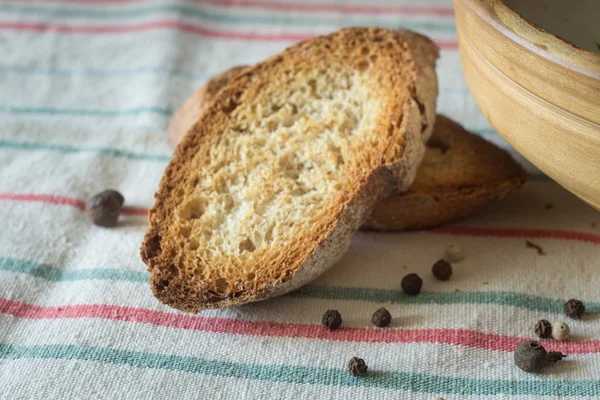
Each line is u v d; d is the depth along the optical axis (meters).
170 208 0.35
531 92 0.32
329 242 0.33
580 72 0.30
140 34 0.48
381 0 0.50
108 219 0.37
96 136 0.42
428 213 0.36
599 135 0.31
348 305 0.34
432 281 0.35
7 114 0.43
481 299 0.34
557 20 0.37
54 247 0.37
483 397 0.31
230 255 0.34
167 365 0.32
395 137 0.35
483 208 0.38
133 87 0.45
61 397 0.31
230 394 0.31
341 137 0.36
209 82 0.40
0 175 0.40
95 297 0.34
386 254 0.36
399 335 0.33
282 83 0.38
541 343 0.33
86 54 0.47
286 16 0.49
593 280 0.35
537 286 0.35
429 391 0.31
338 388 0.32
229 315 0.34
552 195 0.38
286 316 0.34
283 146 0.36
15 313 0.34
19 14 0.49
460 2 0.33
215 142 0.36
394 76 0.36
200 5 0.50
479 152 0.38
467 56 0.34
